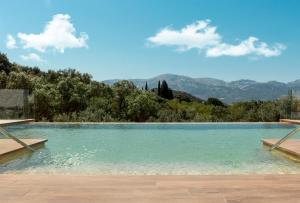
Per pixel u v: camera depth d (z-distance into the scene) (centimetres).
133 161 619
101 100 1566
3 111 1129
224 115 1531
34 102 1338
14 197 311
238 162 603
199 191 329
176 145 836
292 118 1285
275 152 711
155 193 322
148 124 1277
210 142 891
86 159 637
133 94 1579
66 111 1567
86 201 299
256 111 1506
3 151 606
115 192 326
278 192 323
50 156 665
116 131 1152
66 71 2016
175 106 1650
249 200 299
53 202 296
